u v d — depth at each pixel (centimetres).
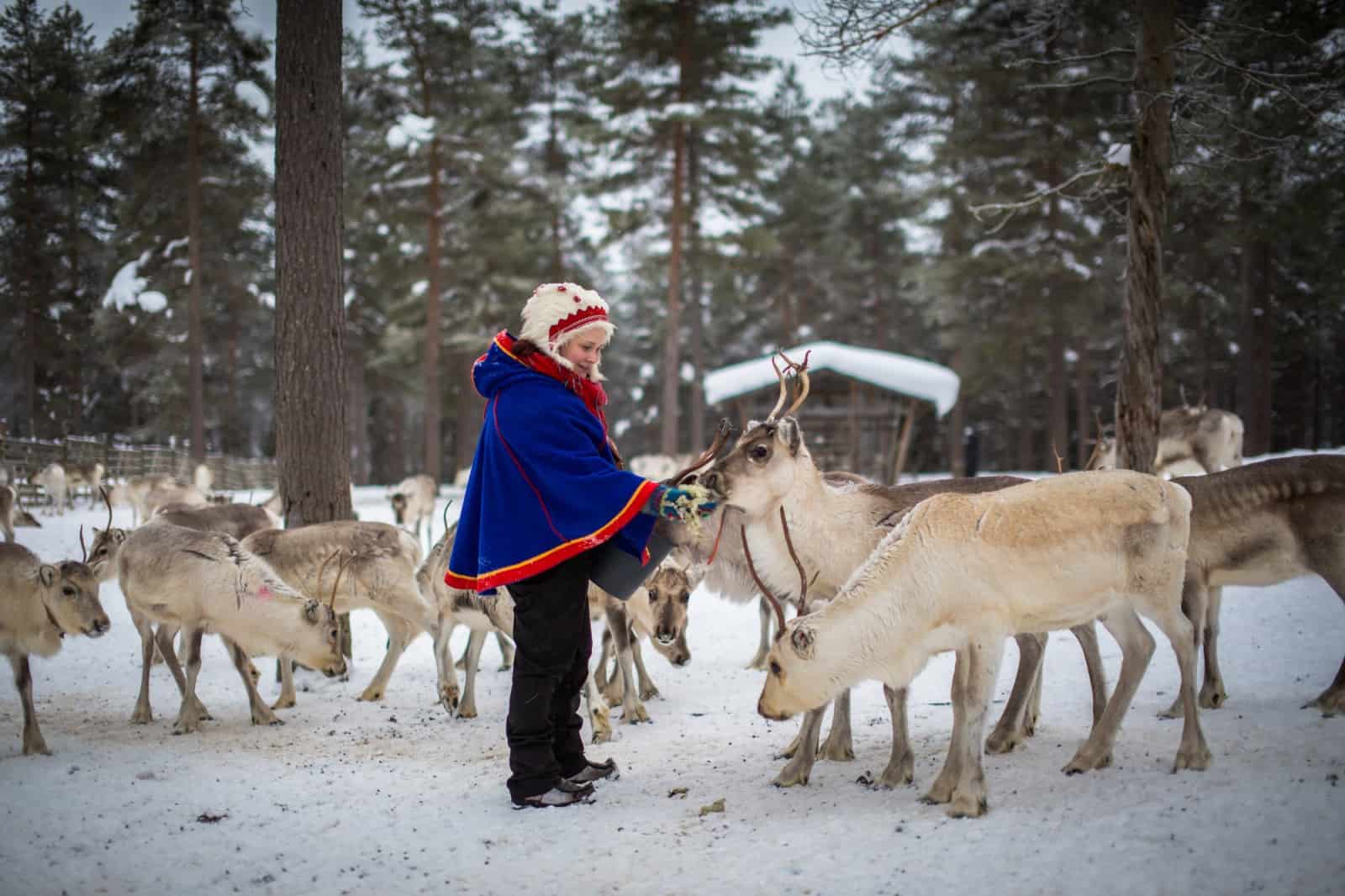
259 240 3328
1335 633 648
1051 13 1066
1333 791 346
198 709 580
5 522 1299
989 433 5150
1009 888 295
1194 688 390
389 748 513
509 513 401
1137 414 954
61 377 2848
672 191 2928
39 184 2395
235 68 2653
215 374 3684
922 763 440
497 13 3256
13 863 348
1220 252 2569
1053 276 2802
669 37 2906
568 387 421
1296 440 4141
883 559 396
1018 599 376
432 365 3141
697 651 788
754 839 353
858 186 4309
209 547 571
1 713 605
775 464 450
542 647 402
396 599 636
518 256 3431
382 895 317
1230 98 995
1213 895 279
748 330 4825
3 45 2006
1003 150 2836
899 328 4509
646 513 399
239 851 359
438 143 3144
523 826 377
